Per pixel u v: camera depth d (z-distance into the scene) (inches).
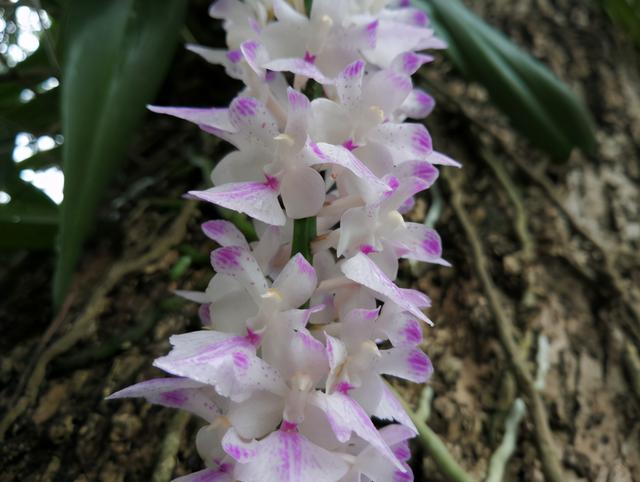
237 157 4.0
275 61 3.9
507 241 7.9
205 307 4.4
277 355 3.6
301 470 3.3
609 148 9.3
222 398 3.8
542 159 9.1
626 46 11.1
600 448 6.1
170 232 7.9
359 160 3.9
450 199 8.2
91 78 5.4
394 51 4.6
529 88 8.4
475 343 6.9
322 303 4.0
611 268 7.6
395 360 3.9
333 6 4.2
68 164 5.1
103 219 8.4
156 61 5.9
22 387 6.5
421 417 6.0
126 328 7.1
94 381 6.6
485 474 5.7
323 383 3.7
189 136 9.4
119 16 5.7
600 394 6.5
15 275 8.5
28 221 8.0
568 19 11.3
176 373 3.2
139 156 9.3
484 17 11.4
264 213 3.7
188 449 5.8
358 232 3.9
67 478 5.8
